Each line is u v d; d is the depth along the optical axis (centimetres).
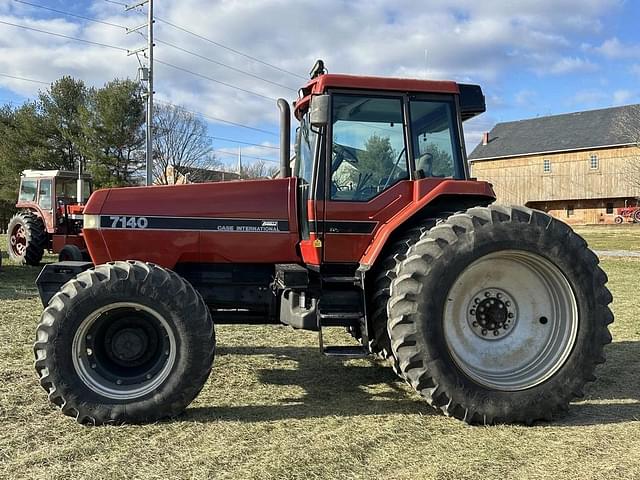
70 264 427
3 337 574
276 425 346
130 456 298
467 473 282
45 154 3422
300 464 290
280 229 436
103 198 426
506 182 4566
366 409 379
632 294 900
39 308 741
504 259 369
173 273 360
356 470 285
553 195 4334
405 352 348
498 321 373
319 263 411
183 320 348
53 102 3534
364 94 421
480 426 348
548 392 353
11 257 1353
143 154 3347
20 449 305
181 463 290
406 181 421
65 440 318
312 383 440
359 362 505
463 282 368
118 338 354
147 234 423
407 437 329
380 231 407
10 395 396
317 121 388
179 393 347
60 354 338
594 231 3066
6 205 3703
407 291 349
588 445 318
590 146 4128
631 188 3944
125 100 3134
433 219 404
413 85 425
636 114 3981
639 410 380
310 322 395
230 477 275
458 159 435
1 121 3631
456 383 347
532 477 278
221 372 468
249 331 627
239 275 441
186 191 436
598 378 452
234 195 437
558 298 372
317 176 410
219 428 340
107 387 347
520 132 4703
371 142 422
